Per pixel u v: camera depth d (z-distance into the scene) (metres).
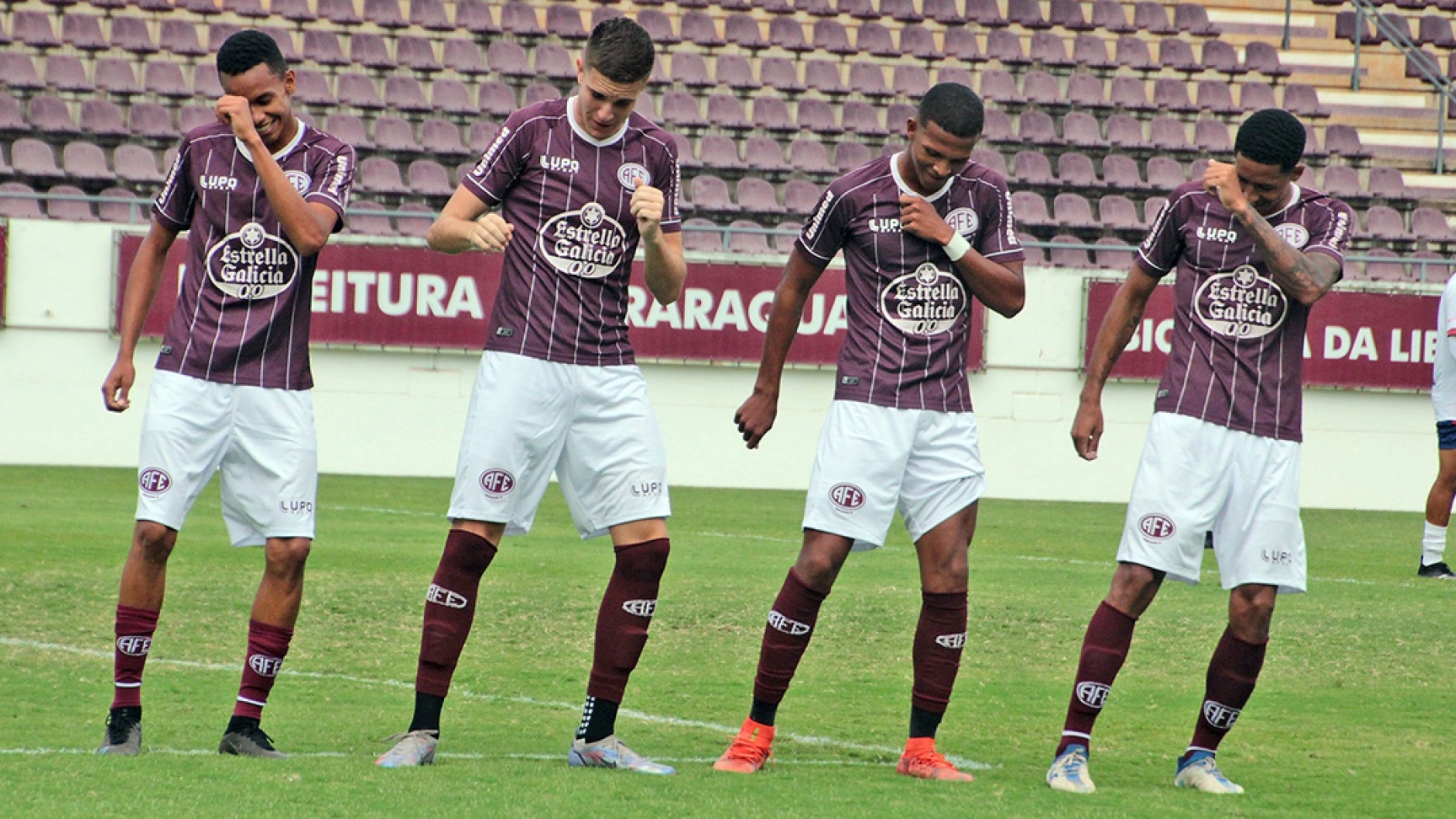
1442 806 15.57
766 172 69.69
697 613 27.31
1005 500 55.09
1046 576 33.81
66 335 52.00
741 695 21.06
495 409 16.14
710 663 23.34
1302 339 16.64
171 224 16.77
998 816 14.21
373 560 32.50
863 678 22.53
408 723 18.38
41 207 61.22
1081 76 77.25
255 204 16.27
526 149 16.23
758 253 55.16
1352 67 82.44
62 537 33.88
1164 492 16.42
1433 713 21.02
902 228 16.64
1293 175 16.80
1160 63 79.75
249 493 16.53
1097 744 18.75
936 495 16.72
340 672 21.72
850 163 70.81
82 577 28.47
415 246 53.44
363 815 13.37
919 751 16.34
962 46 78.25
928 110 16.19
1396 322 57.22
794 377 55.75
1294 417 16.61
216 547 33.66
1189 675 23.42
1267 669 24.03
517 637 24.86
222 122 16.52
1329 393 57.56
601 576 31.44
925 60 77.38
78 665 21.33
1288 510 16.47
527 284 16.25
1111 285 56.50
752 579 31.66
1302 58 82.56
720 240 59.19
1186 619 28.30
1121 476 56.97
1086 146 73.19
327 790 14.26
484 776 15.20
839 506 16.50
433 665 16.02
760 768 16.38
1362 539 45.47
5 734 17.03
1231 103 78.12
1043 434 56.69
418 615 26.39
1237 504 16.45
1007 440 56.59
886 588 30.92
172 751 16.42
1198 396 16.52
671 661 23.39
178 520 16.27
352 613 26.27
